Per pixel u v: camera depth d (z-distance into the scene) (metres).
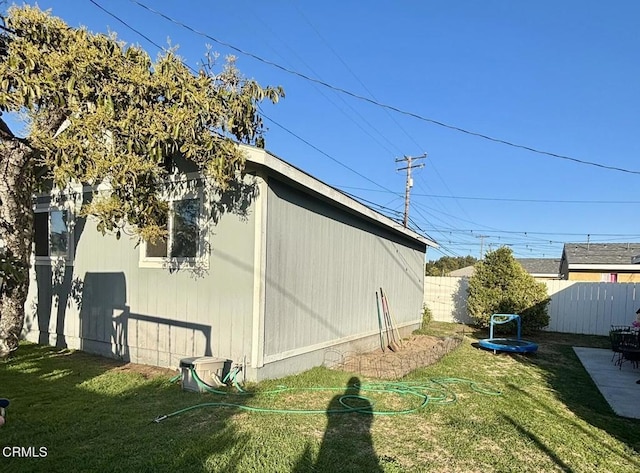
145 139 4.82
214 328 5.89
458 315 14.88
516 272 12.16
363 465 3.25
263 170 5.54
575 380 6.61
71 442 3.52
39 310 8.45
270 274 5.76
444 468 3.26
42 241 8.46
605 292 12.54
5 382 5.45
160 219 6.14
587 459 3.53
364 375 6.36
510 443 3.80
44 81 4.51
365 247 8.91
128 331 6.86
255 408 4.51
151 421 4.05
